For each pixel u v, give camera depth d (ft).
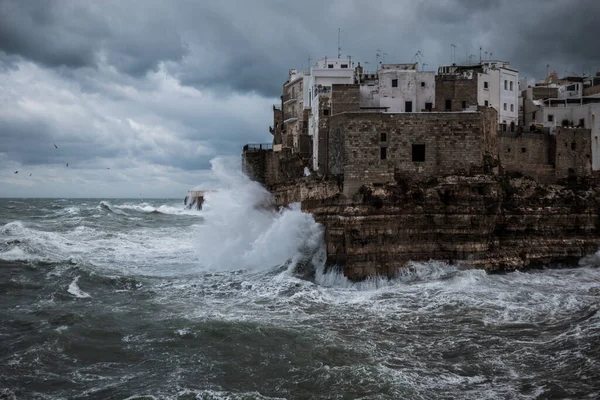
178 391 84.99
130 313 126.41
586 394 81.20
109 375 91.91
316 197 175.52
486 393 82.48
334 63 298.56
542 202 181.37
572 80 318.86
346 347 101.45
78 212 434.30
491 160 173.78
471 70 260.42
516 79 256.11
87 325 115.03
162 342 106.01
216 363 95.81
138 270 183.73
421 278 155.84
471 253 161.79
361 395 82.53
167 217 437.99
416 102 204.85
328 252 165.58
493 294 138.62
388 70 219.20
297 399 81.92
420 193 159.53
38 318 122.21
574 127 225.35
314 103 215.72
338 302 135.54
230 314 123.95
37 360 97.45
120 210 491.72
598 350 96.94
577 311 122.72
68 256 203.41
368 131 160.86
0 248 205.77
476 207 160.35
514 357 96.17
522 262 171.83
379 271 155.74
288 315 123.34
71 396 83.92
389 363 94.32
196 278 169.48
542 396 81.10
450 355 97.86
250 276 170.81
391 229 157.28
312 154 227.20
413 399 80.79
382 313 124.16
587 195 189.88
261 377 89.92
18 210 459.32
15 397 83.61
